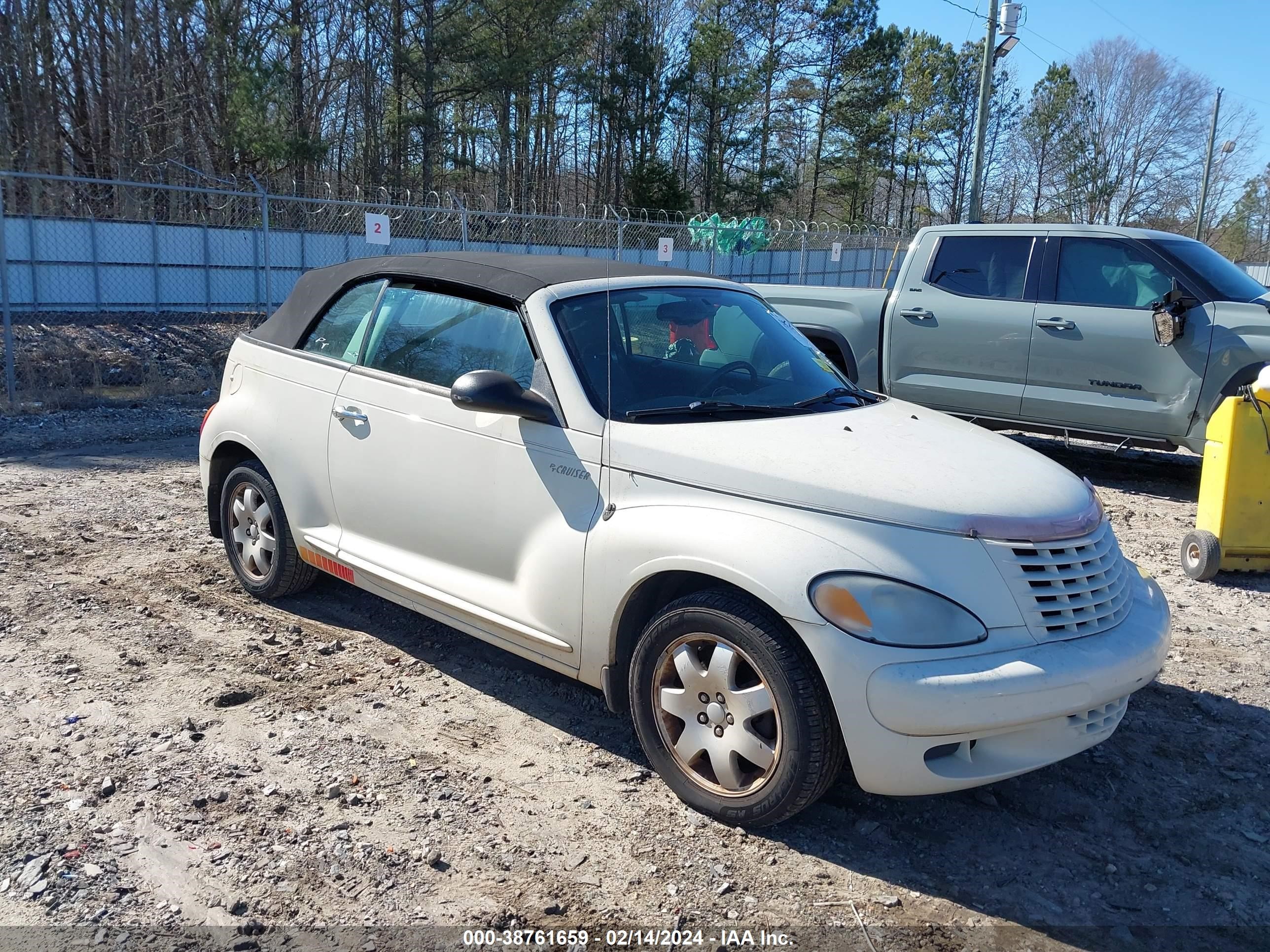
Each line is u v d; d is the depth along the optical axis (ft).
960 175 210.38
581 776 11.84
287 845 10.23
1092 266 27.09
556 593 12.05
